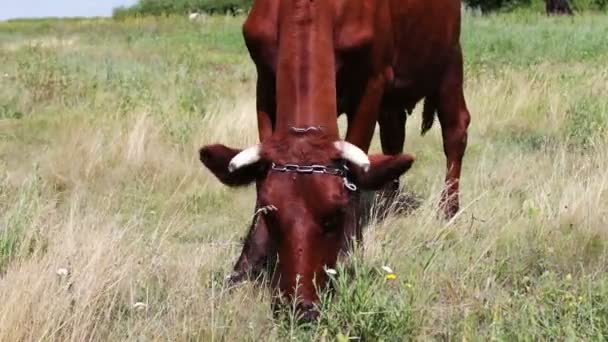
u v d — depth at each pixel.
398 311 6.45
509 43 26.38
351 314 6.36
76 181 11.52
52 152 12.78
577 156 11.95
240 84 20.16
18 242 8.25
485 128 14.62
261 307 6.97
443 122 10.51
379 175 6.51
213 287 6.89
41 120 15.46
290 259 6.11
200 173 11.77
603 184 9.84
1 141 14.01
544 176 11.03
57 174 11.69
